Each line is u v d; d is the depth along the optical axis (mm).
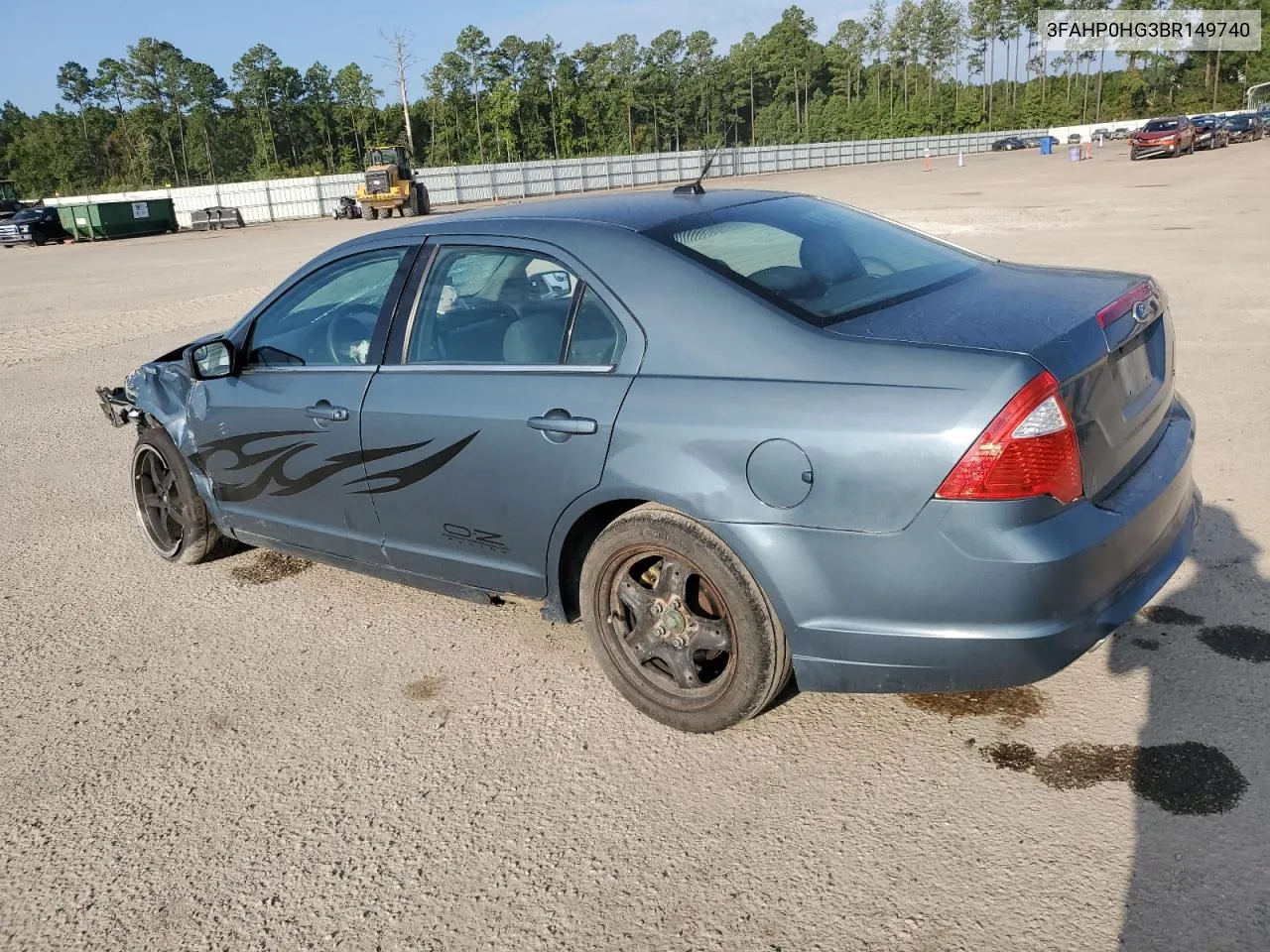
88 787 3092
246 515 4332
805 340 2693
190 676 3748
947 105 128750
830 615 2645
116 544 5234
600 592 3158
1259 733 2844
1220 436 5469
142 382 4840
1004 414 2373
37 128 135125
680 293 2914
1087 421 2533
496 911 2449
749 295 2846
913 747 2947
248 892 2590
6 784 3133
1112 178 29641
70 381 9773
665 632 3066
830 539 2576
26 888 2662
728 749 3021
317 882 2607
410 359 3559
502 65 111000
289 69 121125
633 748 3076
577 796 2863
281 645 3957
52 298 17609
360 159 120688
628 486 2875
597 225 3207
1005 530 2406
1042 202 21859
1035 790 2703
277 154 122562
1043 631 2459
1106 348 2602
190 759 3211
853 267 3148
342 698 3512
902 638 2562
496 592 3484
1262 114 65312
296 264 20953
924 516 2447
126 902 2580
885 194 29766
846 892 2398
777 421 2615
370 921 2451
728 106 119250
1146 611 3596
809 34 145375
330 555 4039
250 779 3076
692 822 2709
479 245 3434
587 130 114812
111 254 30812
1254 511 4406
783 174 70875
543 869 2582
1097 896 2307
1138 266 11586
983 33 146250
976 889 2371
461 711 3371
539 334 3191
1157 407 2943
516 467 3168
